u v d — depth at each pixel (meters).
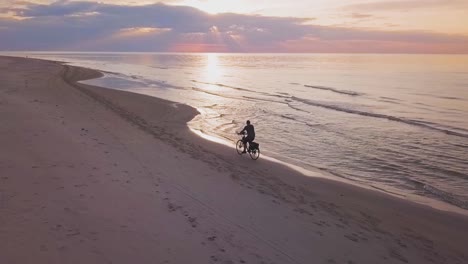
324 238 9.23
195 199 10.99
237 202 11.13
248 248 8.34
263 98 42.19
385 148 21.17
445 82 69.56
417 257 8.75
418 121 29.78
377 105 39.03
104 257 7.18
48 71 62.16
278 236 9.09
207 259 7.63
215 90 50.44
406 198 13.54
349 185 14.23
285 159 18.30
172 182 12.33
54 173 11.57
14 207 8.82
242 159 17.02
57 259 6.87
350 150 20.58
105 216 8.97
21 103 24.42
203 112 31.11
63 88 37.75
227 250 8.12
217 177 13.53
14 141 14.80
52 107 24.42
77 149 14.68
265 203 11.30
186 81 65.38
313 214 10.78
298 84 63.97
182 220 9.39
